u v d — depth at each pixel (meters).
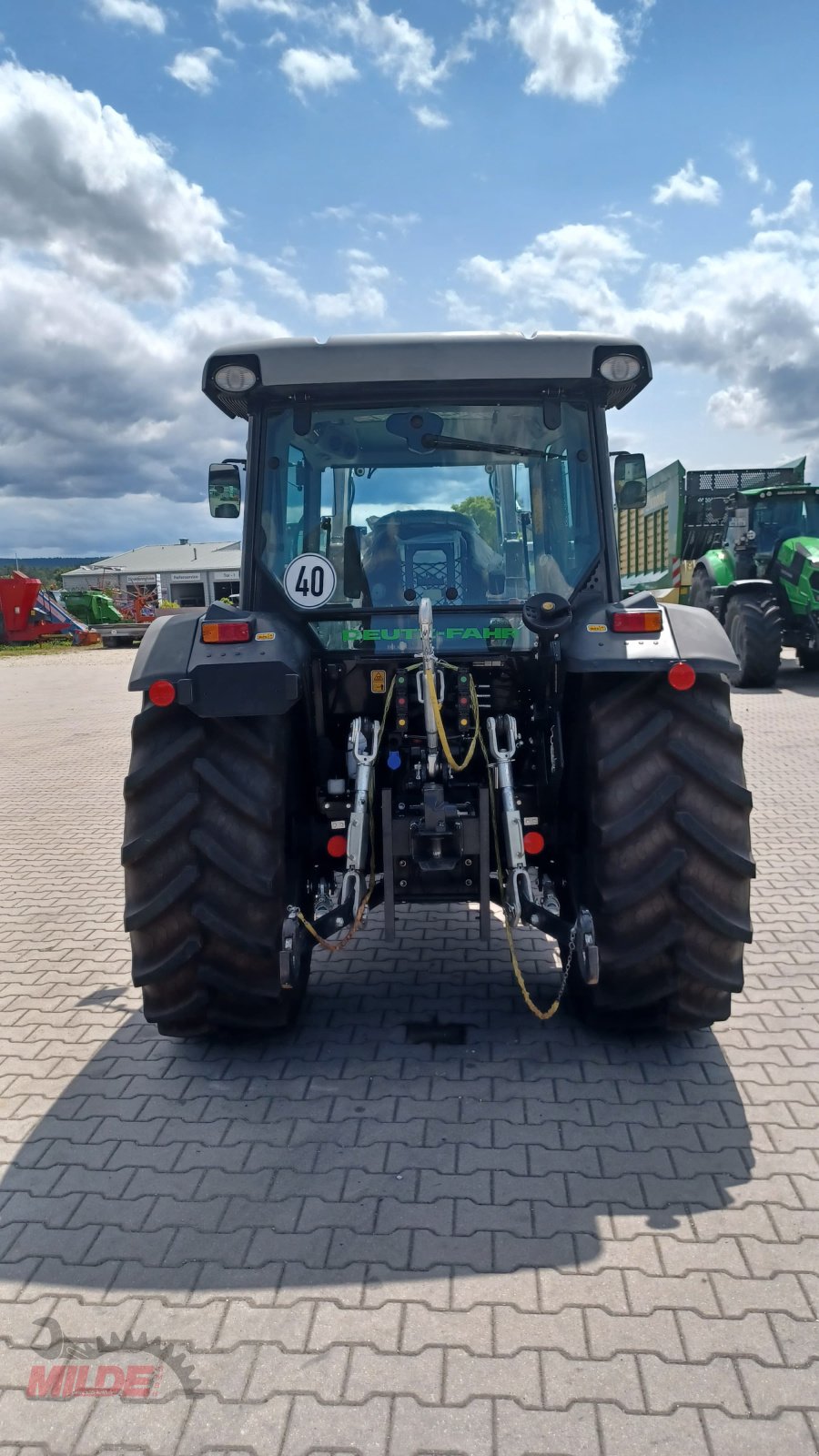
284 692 2.84
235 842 2.99
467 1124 2.81
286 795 3.12
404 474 3.37
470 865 3.12
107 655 23.86
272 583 3.38
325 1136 2.78
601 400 3.33
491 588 3.38
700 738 2.97
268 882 2.97
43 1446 1.81
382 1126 2.82
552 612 3.06
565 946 3.17
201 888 3.01
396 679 3.25
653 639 2.94
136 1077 3.18
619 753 2.94
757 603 11.62
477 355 3.14
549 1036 3.36
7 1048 3.43
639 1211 2.40
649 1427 1.79
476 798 3.23
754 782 7.18
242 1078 3.13
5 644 27.45
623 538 17.48
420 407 3.33
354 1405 1.87
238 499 3.78
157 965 3.06
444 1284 2.17
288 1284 2.19
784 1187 2.48
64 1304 2.16
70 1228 2.41
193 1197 2.52
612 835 2.93
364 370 3.15
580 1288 2.14
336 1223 2.39
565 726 3.25
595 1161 2.61
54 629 27.72
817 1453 1.73
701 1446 1.75
